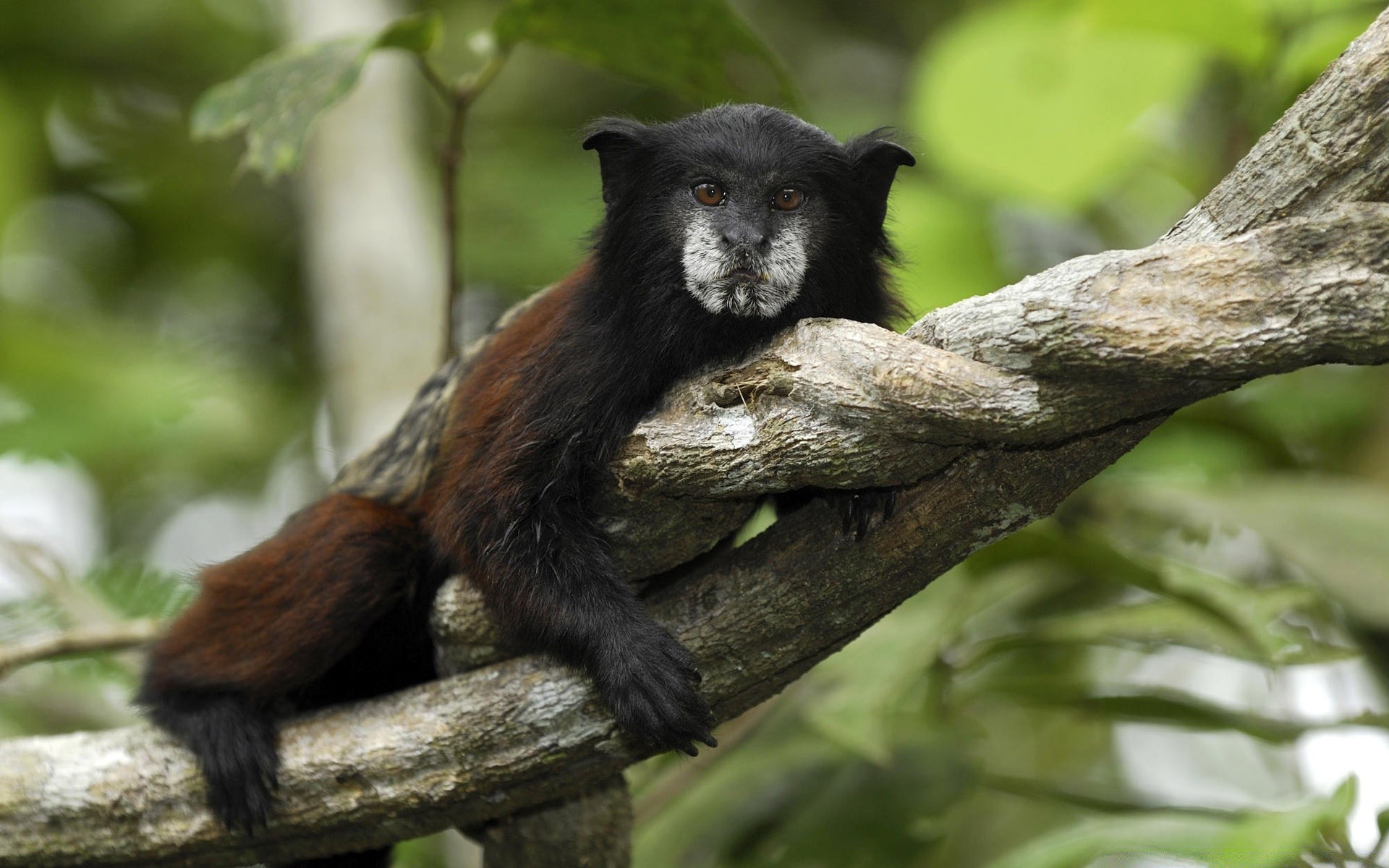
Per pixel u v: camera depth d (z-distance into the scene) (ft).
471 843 36.83
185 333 59.82
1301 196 18.21
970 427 19.22
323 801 25.32
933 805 31.83
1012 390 18.90
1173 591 30.25
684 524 24.12
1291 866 24.48
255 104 30.99
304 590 27.55
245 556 29.12
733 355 26.09
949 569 22.26
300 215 57.41
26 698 37.32
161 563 54.13
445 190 32.24
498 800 24.84
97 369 49.11
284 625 27.32
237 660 27.22
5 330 49.88
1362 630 31.94
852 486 20.92
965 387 19.04
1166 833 23.68
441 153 31.99
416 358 41.68
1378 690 40.75
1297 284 17.15
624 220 26.71
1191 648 32.78
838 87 62.49
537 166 56.95
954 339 19.43
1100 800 31.55
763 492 21.74
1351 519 31.55
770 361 21.13
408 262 43.62
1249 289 17.38
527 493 24.89
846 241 26.96
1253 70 35.65
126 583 34.96
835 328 20.58
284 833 25.76
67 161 61.57
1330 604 33.55
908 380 19.35
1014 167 36.60
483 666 26.16
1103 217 49.44
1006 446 20.39
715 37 30.48
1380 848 24.61
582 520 24.99
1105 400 18.70
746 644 23.20
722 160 26.05
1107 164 36.42
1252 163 18.66
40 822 26.11
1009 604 38.93
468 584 25.67
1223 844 22.62
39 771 26.43
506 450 25.29
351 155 45.85
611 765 24.50
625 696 23.00
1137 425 20.11
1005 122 36.65
